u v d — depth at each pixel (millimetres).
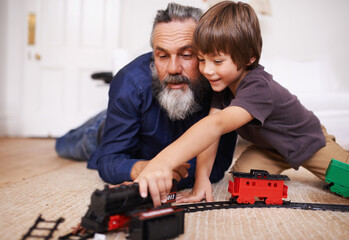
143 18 3199
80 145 1757
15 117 3271
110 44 3182
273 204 908
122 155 1105
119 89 1100
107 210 624
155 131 1142
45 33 3219
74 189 1089
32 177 1299
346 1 2668
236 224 746
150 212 627
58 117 3240
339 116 2092
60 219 717
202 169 1030
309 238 667
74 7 3189
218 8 943
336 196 1090
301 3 2701
